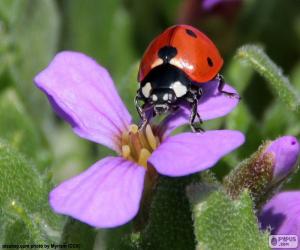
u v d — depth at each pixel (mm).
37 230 85
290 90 93
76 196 81
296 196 89
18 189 89
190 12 115
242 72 113
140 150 87
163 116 91
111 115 89
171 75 87
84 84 88
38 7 111
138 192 82
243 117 106
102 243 91
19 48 111
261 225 89
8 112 105
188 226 84
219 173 98
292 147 85
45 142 110
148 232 85
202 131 86
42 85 86
